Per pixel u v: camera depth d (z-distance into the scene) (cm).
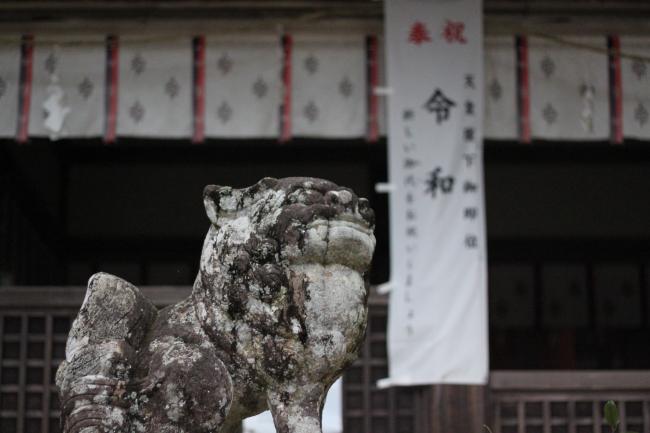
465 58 787
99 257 1109
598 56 836
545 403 731
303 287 329
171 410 325
